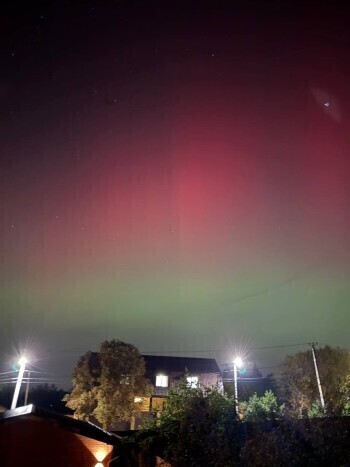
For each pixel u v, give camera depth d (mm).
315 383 30438
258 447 11328
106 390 31672
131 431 20172
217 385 15328
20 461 16219
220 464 12312
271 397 16578
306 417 11359
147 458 15617
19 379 28875
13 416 16531
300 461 10281
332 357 32031
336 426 10180
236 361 33906
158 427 15867
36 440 16500
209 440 13094
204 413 13820
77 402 32312
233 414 13336
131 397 32250
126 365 32812
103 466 16516
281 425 11211
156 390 44031
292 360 33406
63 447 16547
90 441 16797
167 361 47500
